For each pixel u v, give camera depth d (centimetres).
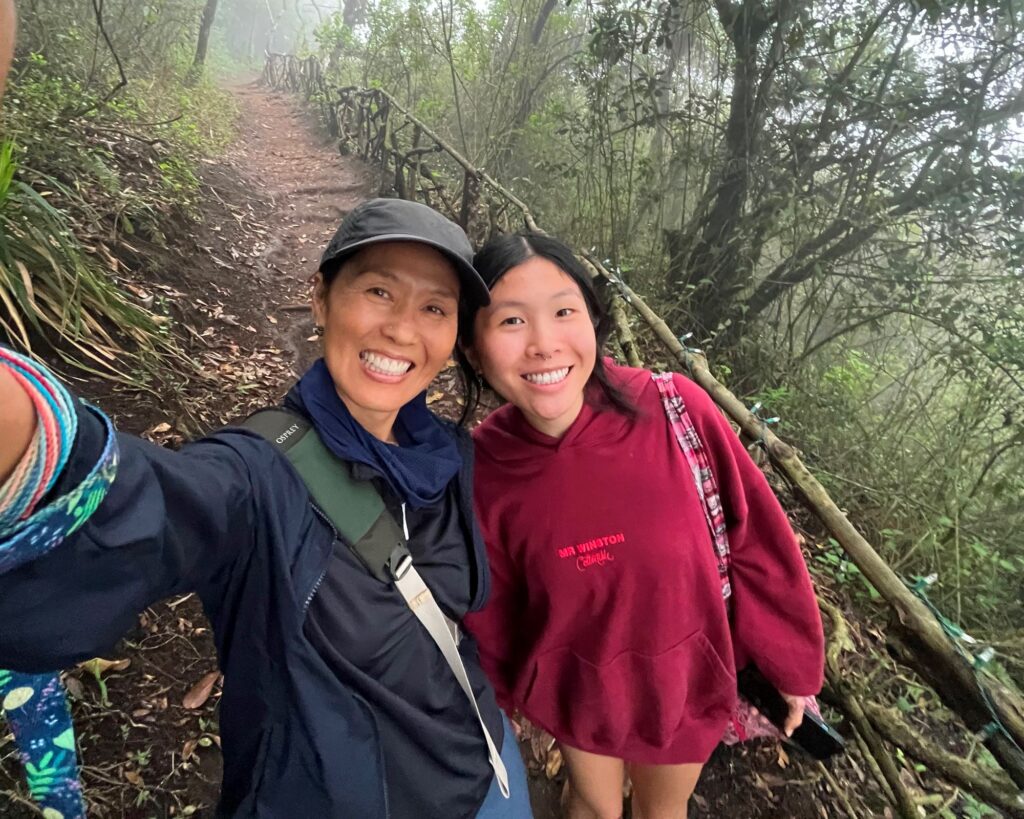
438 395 402
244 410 350
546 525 125
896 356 578
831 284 531
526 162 782
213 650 218
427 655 100
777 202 463
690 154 528
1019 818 138
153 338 343
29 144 408
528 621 137
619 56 521
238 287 483
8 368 56
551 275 115
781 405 475
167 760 183
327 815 87
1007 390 415
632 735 140
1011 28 394
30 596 60
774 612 141
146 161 547
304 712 84
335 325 98
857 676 253
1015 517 380
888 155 452
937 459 435
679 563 126
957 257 457
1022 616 339
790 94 463
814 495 161
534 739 217
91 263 337
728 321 507
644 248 600
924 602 131
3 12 48
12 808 154
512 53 789
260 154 982
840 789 214
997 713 113
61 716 81
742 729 162
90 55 762
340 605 91
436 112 873
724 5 465
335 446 93
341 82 1268
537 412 119
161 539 68
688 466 129
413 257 97
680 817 164
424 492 103
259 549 85
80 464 59
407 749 95
